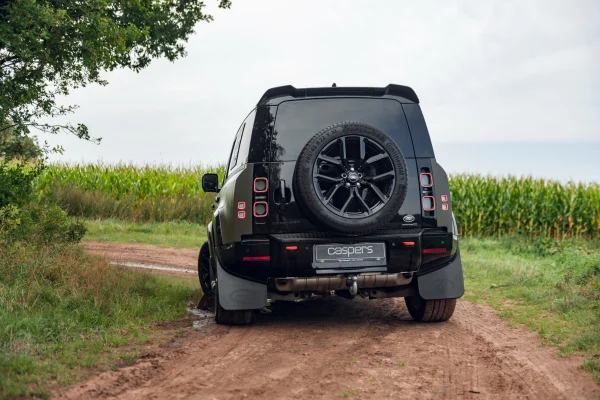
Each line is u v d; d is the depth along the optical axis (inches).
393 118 271.4
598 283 339.9
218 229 282.2
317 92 271.6
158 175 1095.0
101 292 297.4
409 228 265.3
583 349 230.4
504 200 866.1
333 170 262.8
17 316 245.4
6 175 408.2
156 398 176.4
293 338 259.9
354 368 211.3
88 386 183.2
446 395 181.9
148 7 590.2
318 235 261.1
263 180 262.5
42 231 369.4
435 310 286.8
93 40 426.3
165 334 260.4
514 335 264.4
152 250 624.4
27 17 384.5
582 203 830.5
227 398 177.5
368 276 264.4
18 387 173.3
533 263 541.3
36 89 409.7
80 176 1060.5
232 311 278.2
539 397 179.9
